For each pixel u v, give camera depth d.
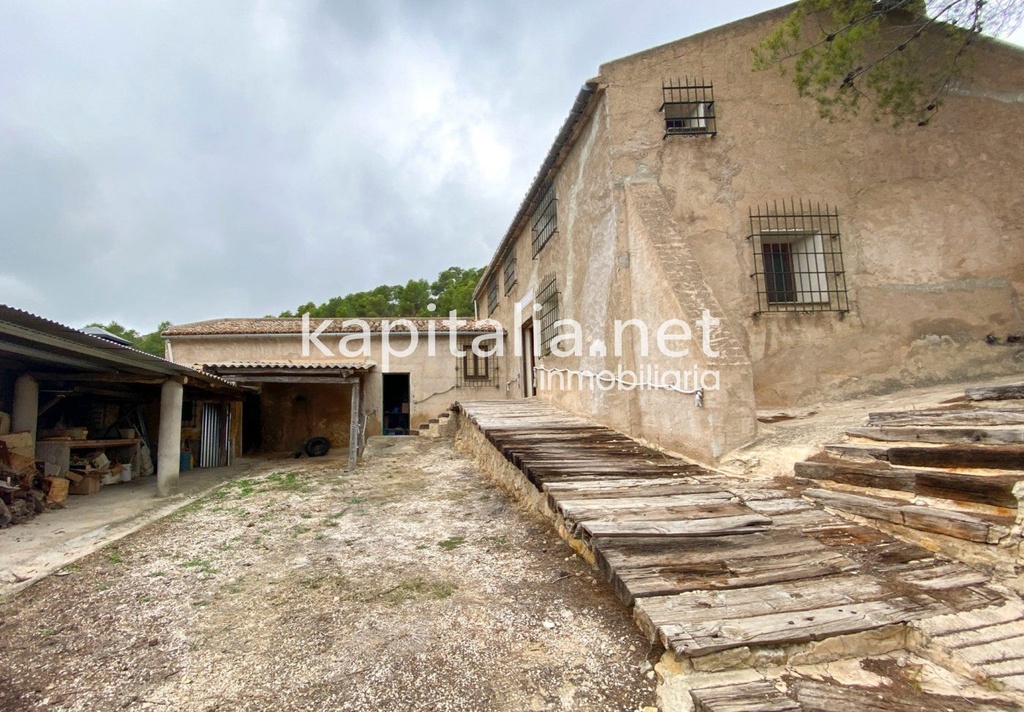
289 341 14.34
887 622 2.20
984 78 7.04
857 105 6.70
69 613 3.53
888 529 3.09
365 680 2.57
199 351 14.17
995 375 6.36
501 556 4.18
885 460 3.50
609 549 2.93
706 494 3.87
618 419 6.57
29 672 2.82
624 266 6.44
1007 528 2.48
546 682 2.48
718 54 6.80
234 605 3.58
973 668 1.96
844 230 6.60
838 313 6.45
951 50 6.63
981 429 3.02
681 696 2.06
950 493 2.87
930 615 2.25
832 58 5.73
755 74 6.79
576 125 7.61
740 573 2.65
